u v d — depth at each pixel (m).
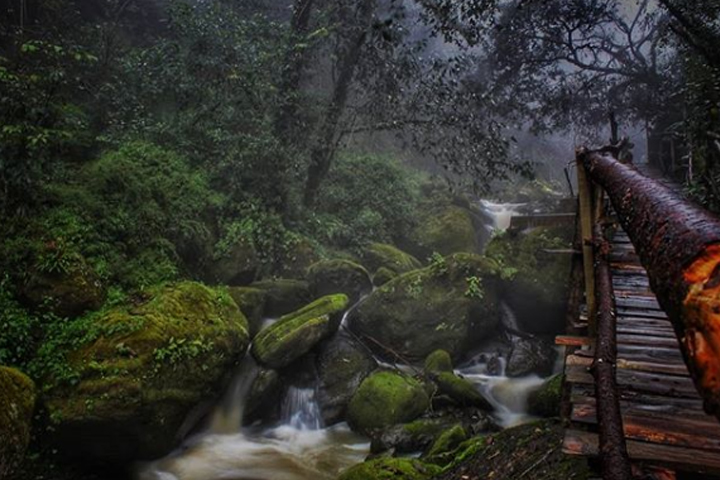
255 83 10.77
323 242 12.18
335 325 8.59
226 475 6.21
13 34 9.55
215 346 6.75
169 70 10.53
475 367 9.50
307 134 11.86
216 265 9.54
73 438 5.58
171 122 10.75
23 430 4.89
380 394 7.36
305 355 8.26
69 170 8.16
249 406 7.30
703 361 0.65
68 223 7.11
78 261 6.66
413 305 9.56
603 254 4.57
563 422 4.60
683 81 13.03
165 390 6.02
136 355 5.94
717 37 10.51
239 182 10.61
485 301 9.88
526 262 10.50
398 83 12.33
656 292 0.83
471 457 4.91
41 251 6.52
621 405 2.73
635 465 2.19
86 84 9.98
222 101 10.78
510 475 4.25
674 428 2.48
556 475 3.90
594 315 4.66
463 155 13.72
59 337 6.03
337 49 11.95
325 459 6.68
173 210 9.03
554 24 14.80
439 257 10.66
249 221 10.20
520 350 9.48
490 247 11.05
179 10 11.07
